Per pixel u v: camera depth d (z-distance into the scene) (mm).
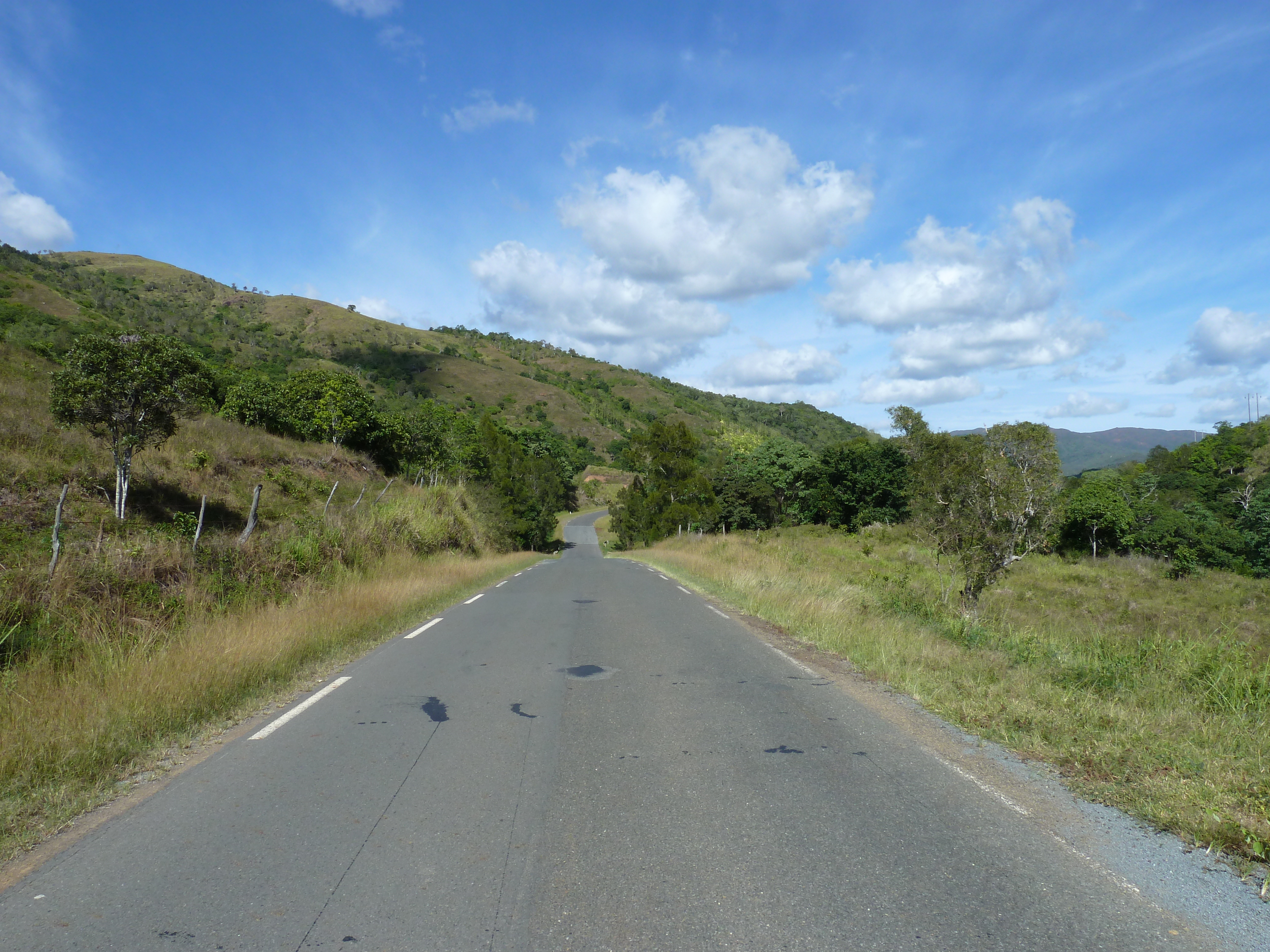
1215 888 3105
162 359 14125
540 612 12430
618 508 53750
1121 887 3117
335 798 4156
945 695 6160
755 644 9148
